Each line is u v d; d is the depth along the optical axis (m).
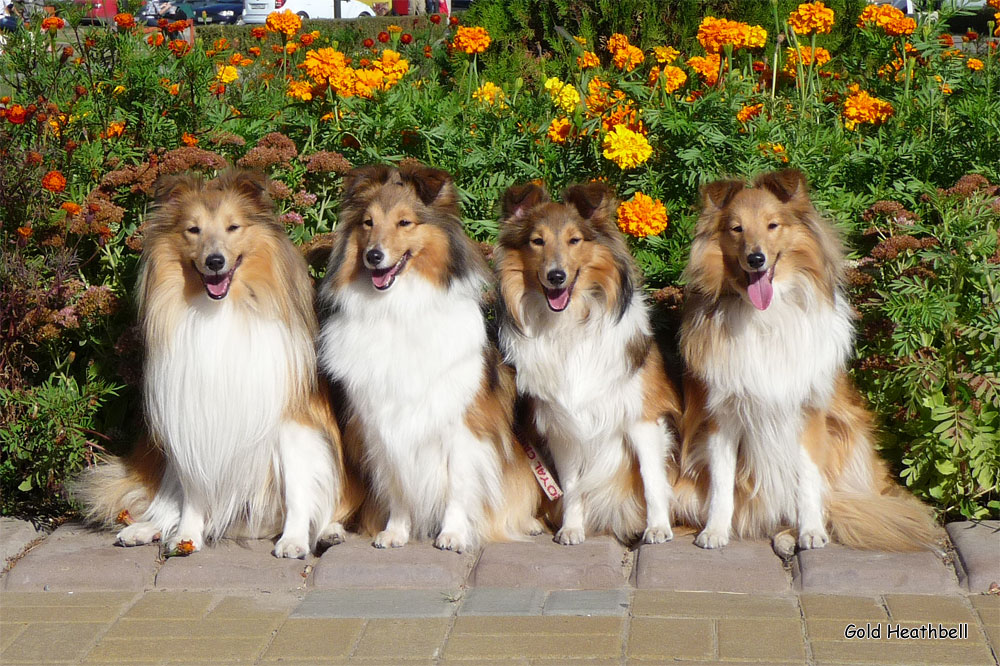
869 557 4.81
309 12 23.27
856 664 3.91
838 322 5.07
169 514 5.37
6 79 7.08
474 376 5.06
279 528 5.45
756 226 4.71
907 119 7.18
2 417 5.84
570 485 5.32
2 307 5.75
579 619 4.38
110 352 6.18
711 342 4.96
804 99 7.33
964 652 4.00
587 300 5.00
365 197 4.94
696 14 9.41
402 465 5.04
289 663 4.04
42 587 4.93
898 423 5.73
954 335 5.54
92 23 7.88
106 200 6.18
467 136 7.07
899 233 6.00
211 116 7.20
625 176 6.89
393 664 4.00
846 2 9.40
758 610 4.43
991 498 5.54
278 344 5.01
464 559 5.02
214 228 4.79
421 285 4.89
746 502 5.25
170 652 4.17
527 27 9.88
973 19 12.83
